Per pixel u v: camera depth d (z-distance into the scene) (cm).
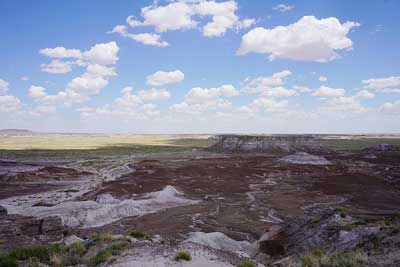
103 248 1791
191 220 3962
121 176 7738
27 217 3722
